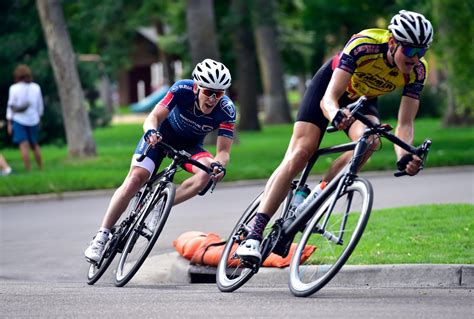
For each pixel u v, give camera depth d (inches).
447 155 2787.9
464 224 1380.4
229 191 2313.0
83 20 4045.3
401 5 3865.7
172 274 1277.1
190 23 3752.5
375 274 1088.8
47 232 1754.4
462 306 856.9
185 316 836.6
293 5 6466.5
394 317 800.3
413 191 2086.6
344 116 895.7
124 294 1005.2
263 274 1162.6
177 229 1680.6
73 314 868.6
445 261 1107.9
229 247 1070.4
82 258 1476.4
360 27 5423.2
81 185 2375.7
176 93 1147.9
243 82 5206.7
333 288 1037.8
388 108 6067.9
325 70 979.3
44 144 3914.9
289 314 828.0
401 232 1344.7
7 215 2031.3
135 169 1176.2
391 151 3144.7
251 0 3937.0
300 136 980.6
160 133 1192.2
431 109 6338.6
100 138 4650.6
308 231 949.2
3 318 862.5
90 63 4160.9
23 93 2662.4
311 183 2391.7
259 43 5821.9
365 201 889.5
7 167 2593.5
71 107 3075.8
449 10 3412.9
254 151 3356.3
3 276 1337.4
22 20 3782.0
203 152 1206.9
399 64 934.4
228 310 861.8
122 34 5497.1
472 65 3440.0
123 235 1182.3
